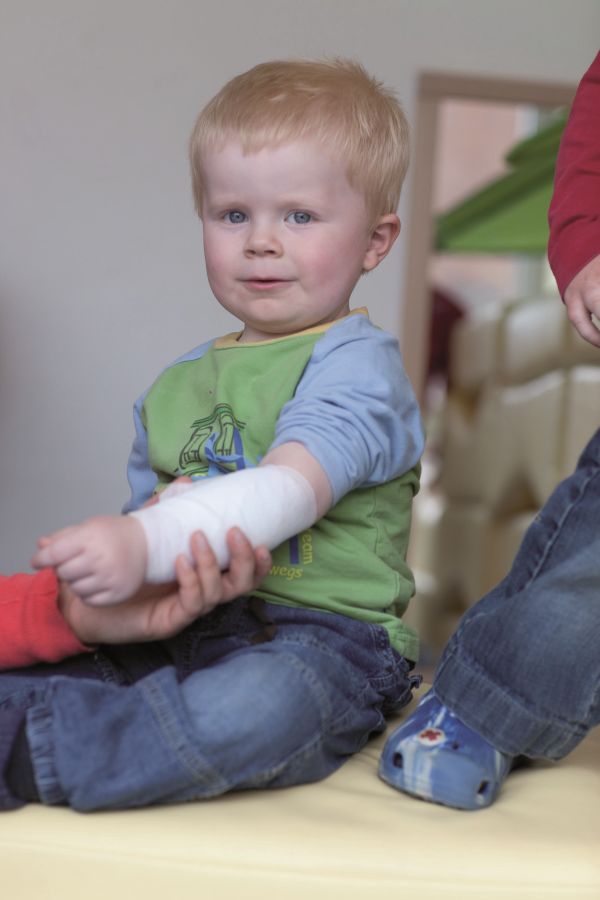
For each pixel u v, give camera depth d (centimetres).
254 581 117
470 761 119
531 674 121
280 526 118
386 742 125
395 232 151
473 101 338
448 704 125
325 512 126
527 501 398
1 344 318
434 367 495
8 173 316
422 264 337
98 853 105
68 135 317
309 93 142
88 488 322
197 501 114
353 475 127
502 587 129
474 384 444
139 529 110
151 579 112
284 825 109
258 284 140
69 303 320
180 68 320
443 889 105
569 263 137
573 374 365
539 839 111
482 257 586
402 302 336
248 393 140
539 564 126
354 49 328
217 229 142
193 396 148
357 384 133
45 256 318
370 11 328
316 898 104
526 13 336
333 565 135
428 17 331
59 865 105
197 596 113
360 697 128
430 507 477
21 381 319
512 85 337
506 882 106
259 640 128
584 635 120
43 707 112
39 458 320
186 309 323
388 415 133
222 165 139
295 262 139
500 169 582
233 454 138
